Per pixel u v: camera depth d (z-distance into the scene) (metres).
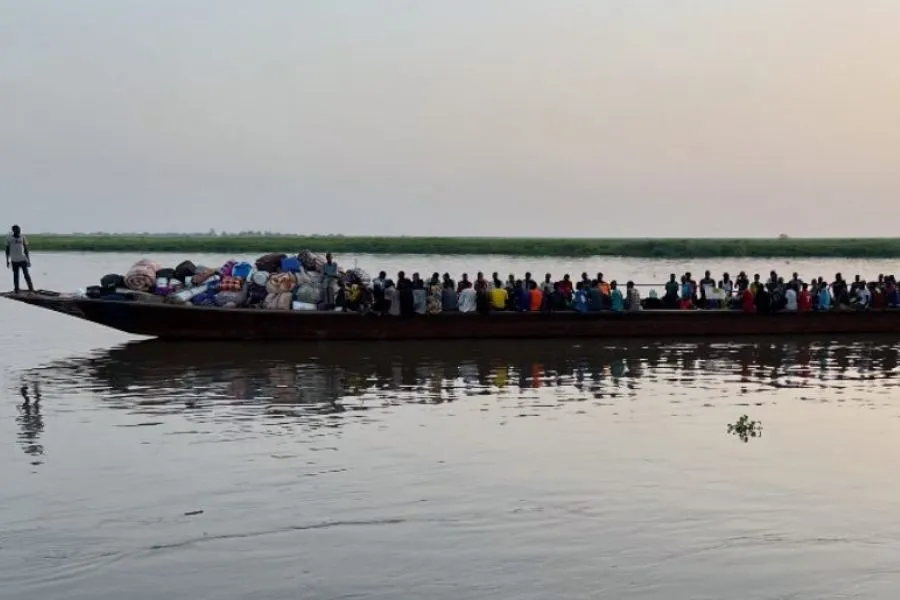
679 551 9.27
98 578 8.62
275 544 9.46
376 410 15.73
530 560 9.04
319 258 25.02
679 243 95.88
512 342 24.45
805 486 11.40
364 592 8.31
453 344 23.89
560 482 11.54
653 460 12.55
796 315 26.47
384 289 24.08
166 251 102.88
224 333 23.67
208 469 12.07
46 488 11.24
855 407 16.28
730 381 18.94
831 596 8.23
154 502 10.75
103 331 27.31
